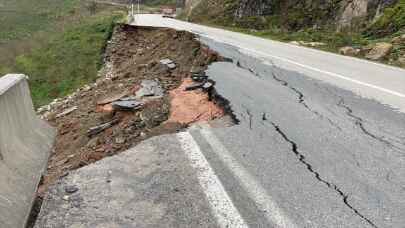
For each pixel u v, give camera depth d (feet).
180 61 46.85
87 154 22.88
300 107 20.67
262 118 18.84
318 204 10.89
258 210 10.57
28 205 10.57
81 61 86.99
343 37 59.41
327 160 13.83
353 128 17.22
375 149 14.80
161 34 78.64
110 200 11.16
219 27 101.19
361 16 74.59
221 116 20.39
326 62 36.55
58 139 31.86
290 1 103.65
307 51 45.70
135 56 74.02
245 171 12.95
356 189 11.73
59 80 80.84
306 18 93.04
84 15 189.47
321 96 23.06
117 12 188.96
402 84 26.48
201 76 29.78
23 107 13.92
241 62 36.37
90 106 39.75
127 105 29.35
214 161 13.78
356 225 9.89
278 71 31.53
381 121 18.19
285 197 11.25
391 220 10.12
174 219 10.17
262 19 107.04
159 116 23.35
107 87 46.47
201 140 15.99
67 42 99.09
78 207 10.81
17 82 13.66
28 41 122.31
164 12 234.17
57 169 23.02
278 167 13.26
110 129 26.40
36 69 87.81
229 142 15.70
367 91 24.31
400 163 13.55
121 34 88.94
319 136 16.25
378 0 72.28
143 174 12.82
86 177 12.66
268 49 47.01
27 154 12.57
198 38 59.77
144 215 10.38
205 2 141.90
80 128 31.68
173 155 14.38
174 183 12.12
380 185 11.98
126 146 21.27
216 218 10.19
